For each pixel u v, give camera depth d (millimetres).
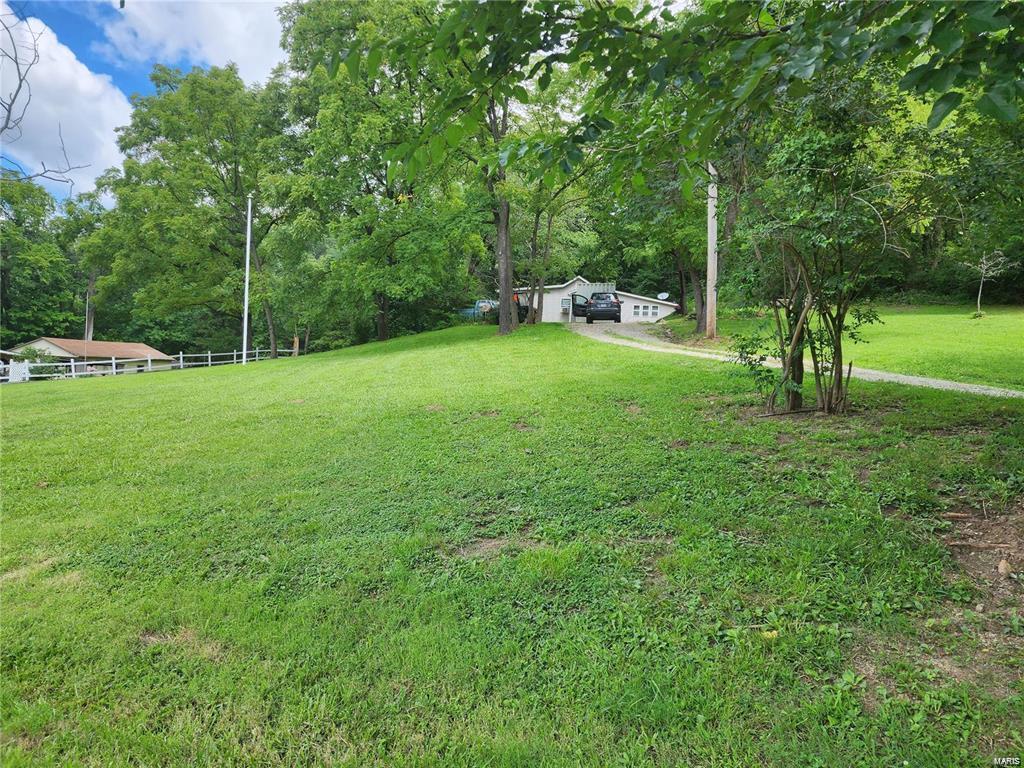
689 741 1852
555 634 2471
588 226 29172
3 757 1882
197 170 24766
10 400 11055
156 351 40094
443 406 7918
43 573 3264
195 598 2902
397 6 16781
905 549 2975
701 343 14938
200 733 1979
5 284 33750
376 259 20047
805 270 5859
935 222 5309
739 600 2631
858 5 1701
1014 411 5746
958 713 1890
